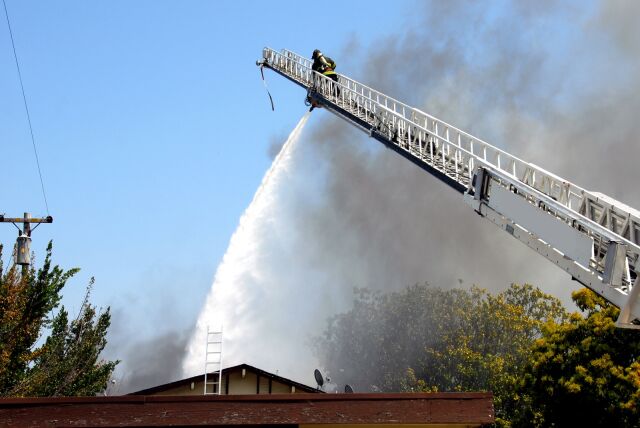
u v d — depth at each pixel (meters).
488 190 27.58
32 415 15.95
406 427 16.62
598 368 36.59
